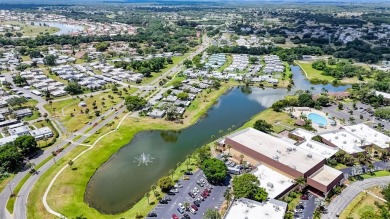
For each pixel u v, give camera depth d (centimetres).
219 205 16150
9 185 17575
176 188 17538
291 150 19912
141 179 18912
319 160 18775
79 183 18175
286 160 18650
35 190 17238
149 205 16212
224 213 15212
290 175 17850
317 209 15788
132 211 15900
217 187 17675
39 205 16112
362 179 18575
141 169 19950
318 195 17125
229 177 18600
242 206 15350
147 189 17950
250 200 15625
